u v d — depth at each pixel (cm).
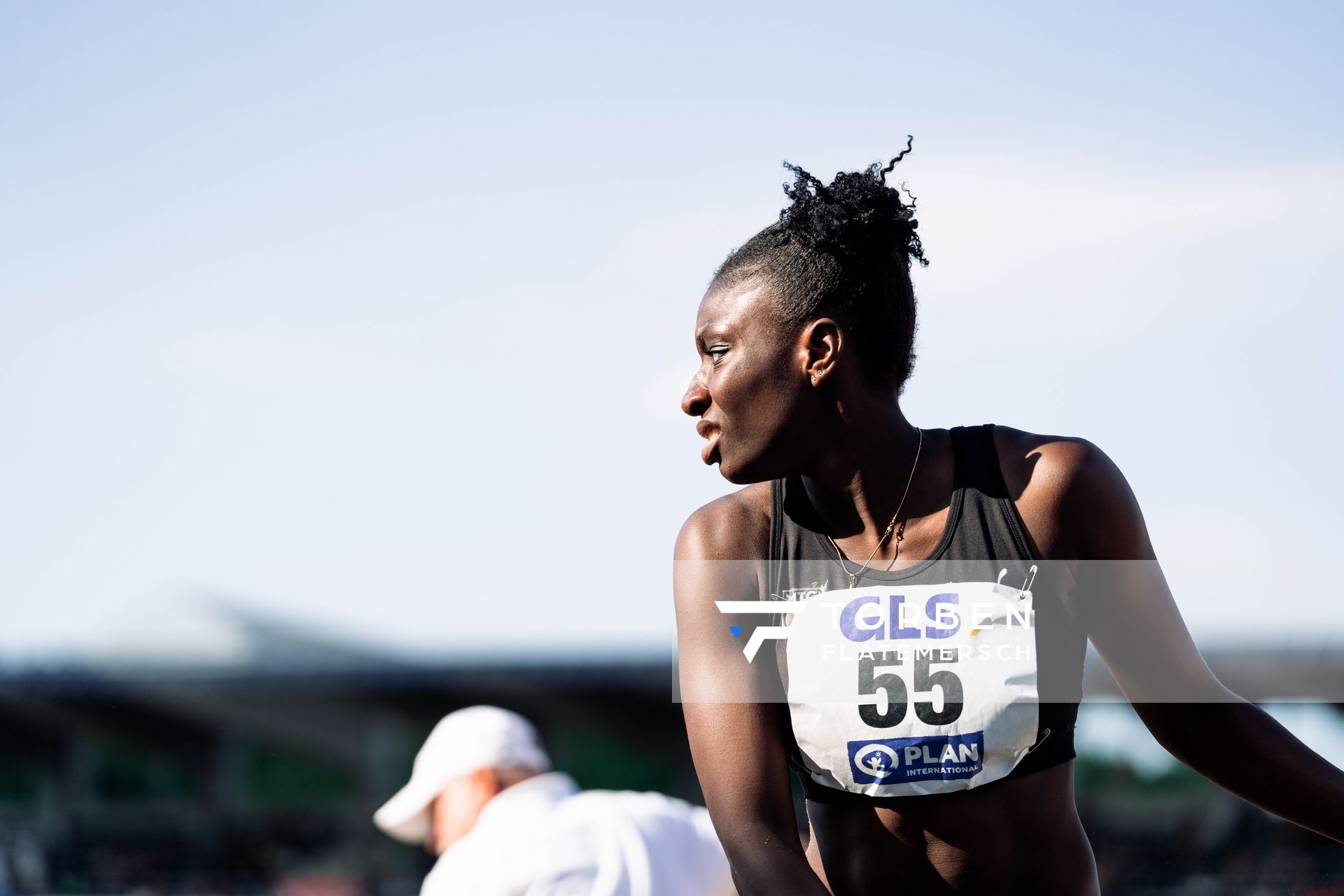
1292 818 270
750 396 249
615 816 546
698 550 264
